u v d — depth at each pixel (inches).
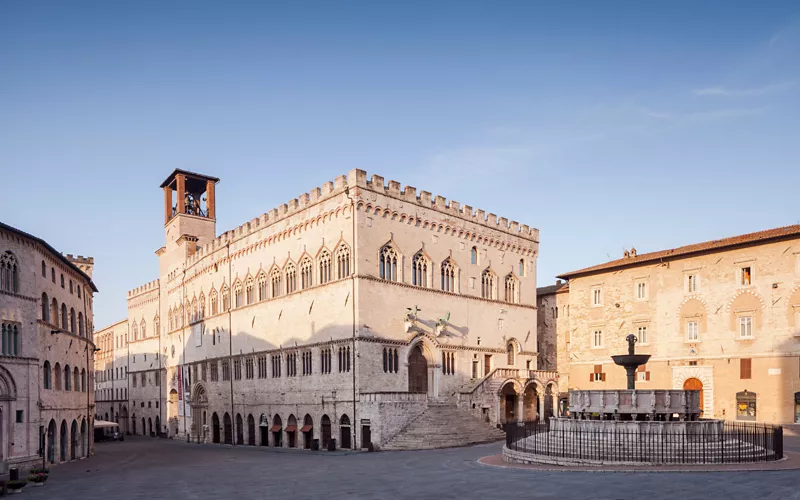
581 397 1926.7
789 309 2812.5
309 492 1412.4
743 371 2933.1
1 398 2156.7
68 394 2726.4
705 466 1507.1
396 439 2566.4
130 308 5378.9
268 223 3326.8
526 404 3314.5
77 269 2871.6
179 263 4355.3
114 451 3289.9
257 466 2068.2
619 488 1263.5
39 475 1752.0
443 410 2775.6
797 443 2167.8
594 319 3545.8
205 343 3885.3
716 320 3053.6
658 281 3294.8
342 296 2780.5
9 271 2268.7
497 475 1537.9
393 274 2881.4
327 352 2847.0
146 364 4992.6
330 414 2792.8
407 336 2886.3
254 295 3410.4
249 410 3368.6
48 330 2493.8
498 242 3425.2
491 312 3319.4
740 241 2972.4
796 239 2812.5
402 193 2950.3
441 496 1272.1
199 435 3912.4
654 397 1795.0
